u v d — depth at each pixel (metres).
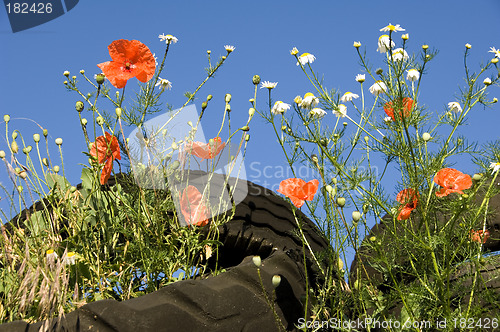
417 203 0.98
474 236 1.00
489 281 1.00
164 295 0.93
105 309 0.89
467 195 0.93
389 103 0.98
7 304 0.95
